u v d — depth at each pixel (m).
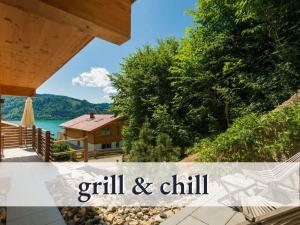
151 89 9.66
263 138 3.95
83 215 3.37
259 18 5.76
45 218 3.15
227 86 6.83
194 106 7.83
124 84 10.91
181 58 7.75
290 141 3.69
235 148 4.06
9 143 8.84
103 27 1.56
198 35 7.62
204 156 4.42
